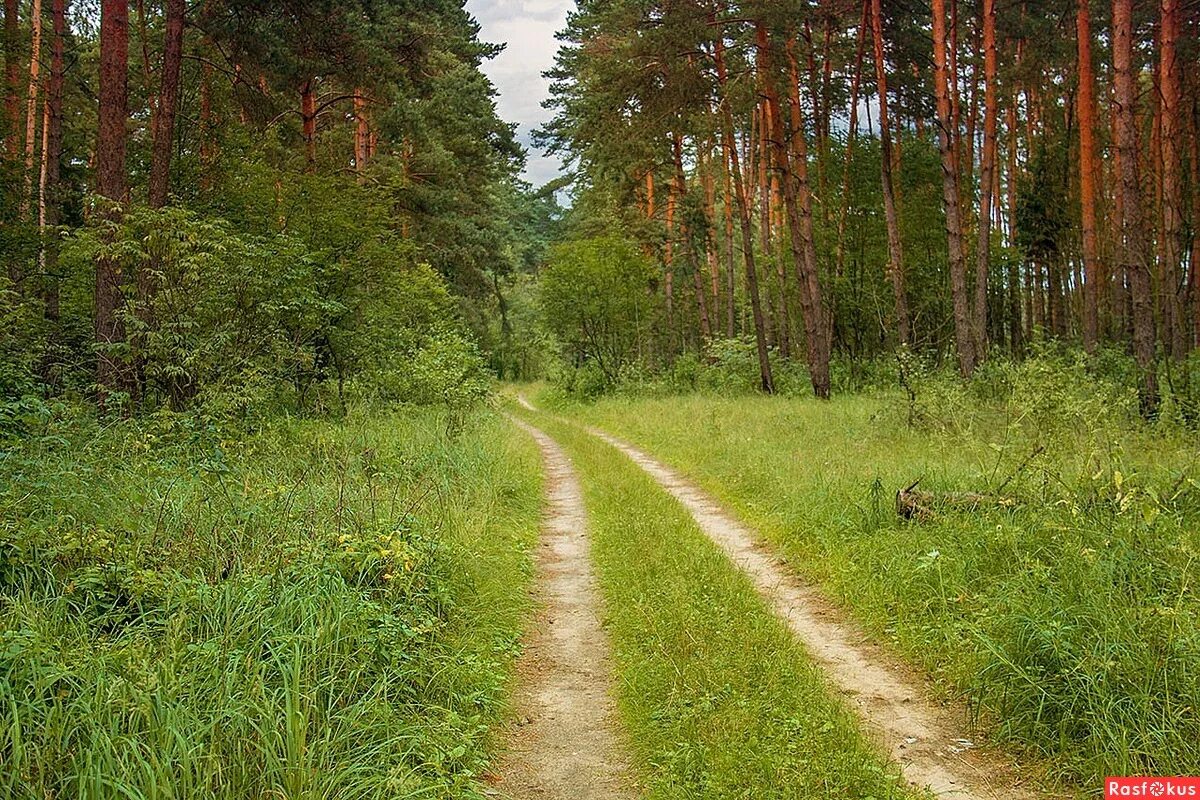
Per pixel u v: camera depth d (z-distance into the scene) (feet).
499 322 176.76
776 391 87.51
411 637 18.78
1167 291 63.93
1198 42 63.31
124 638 16.01
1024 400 39.96
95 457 26.58
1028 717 15.81
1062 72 91.15
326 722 13.98
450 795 13.76
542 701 18.60
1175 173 63.26
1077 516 22.53
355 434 41.78
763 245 105.81
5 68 57.41
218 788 12.34
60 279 50.96
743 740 15.31
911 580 23.11
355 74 58.70
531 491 42.73
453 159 90.12
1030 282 97.76
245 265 40.65
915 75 79.36
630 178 104.06
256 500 24.56
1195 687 14.89
